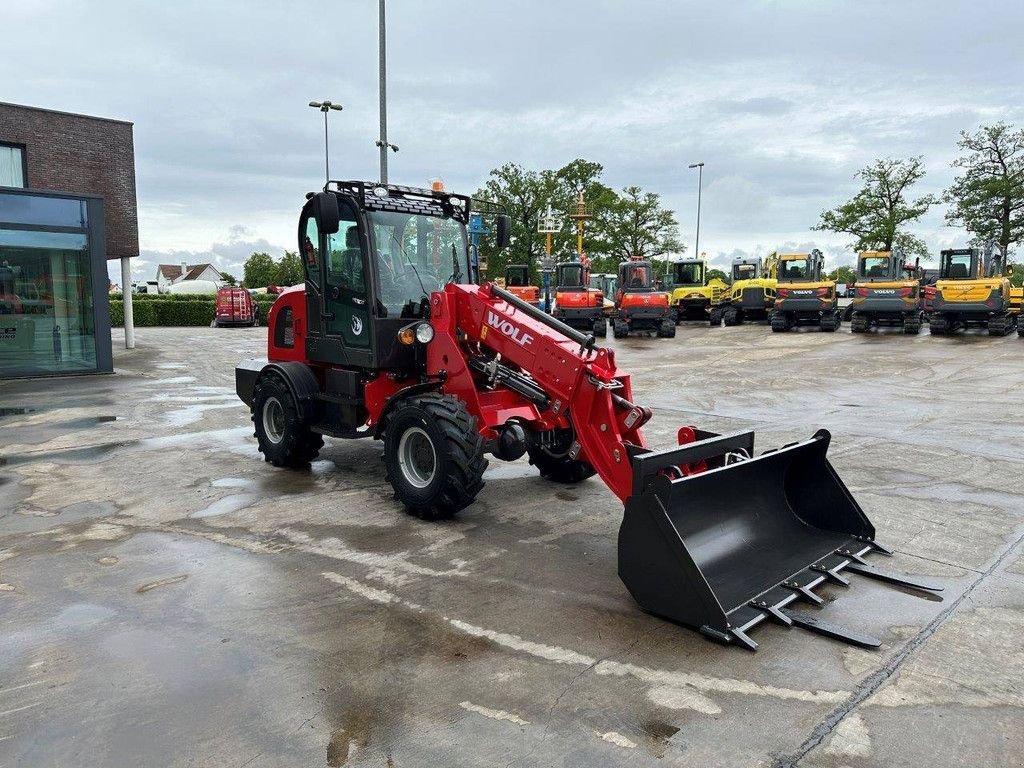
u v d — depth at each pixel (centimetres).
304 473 694
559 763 271
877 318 2428
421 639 367
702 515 427
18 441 837
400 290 620
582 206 4131
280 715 301
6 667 338
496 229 686
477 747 280
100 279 1498
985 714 304
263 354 1988
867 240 3838
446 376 571
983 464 721
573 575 450
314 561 470
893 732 291
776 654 352
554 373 497
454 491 520
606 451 470
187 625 381
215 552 486
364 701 312
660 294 2430
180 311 4138
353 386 639
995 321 2244
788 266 2675
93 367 1508
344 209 612
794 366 1588
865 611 398
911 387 1267
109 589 426
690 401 1129
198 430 905
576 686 324
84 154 1875
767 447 796
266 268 8088
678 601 378
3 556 478
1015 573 451
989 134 3516
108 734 288
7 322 1414
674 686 324
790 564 437
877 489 635
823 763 271
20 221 1401
